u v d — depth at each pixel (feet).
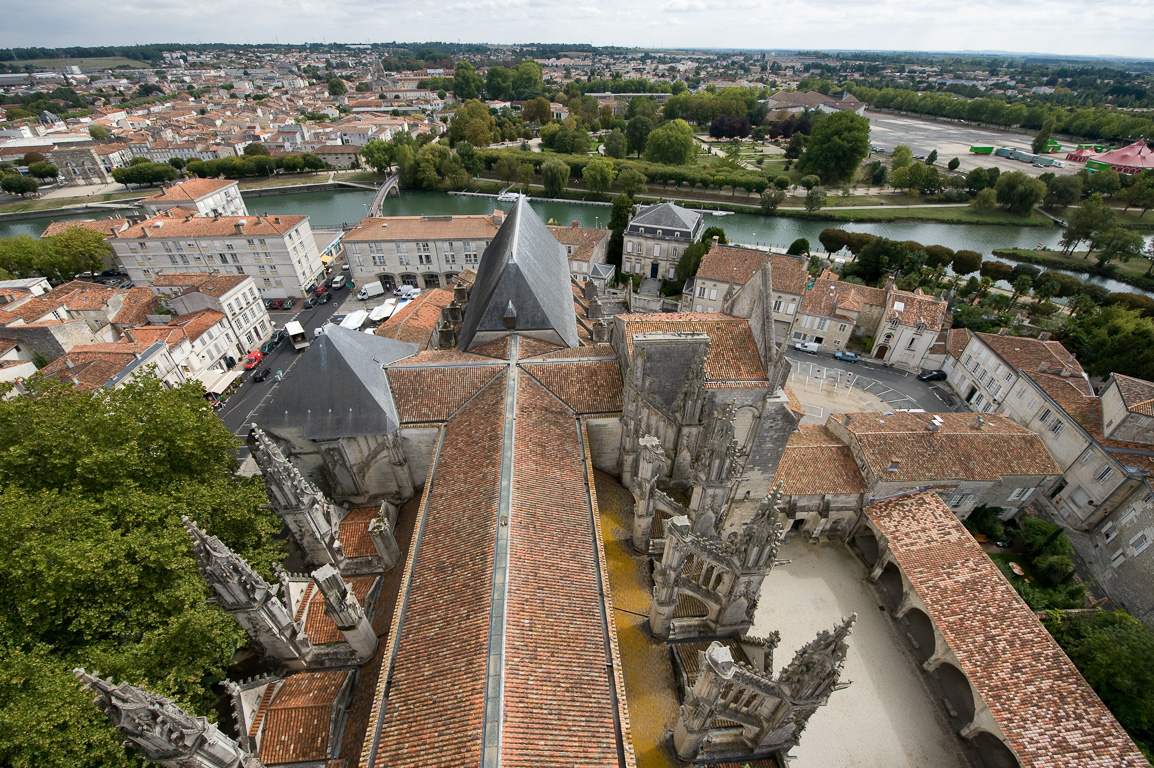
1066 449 212.43
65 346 274.36
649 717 106.63
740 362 146.72
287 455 143.02
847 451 195.72
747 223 583.99
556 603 94.27
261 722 103.24
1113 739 125.80
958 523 173.88
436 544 106.32
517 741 74.28
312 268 417.49
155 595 116.98
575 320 202.90
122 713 66.49
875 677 156.66
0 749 91.04
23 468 132.36
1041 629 145.59
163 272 395.55
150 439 142.82
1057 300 378.53
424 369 150.20
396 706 82.23
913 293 319.27
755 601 114.21
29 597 107.34
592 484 124.77
